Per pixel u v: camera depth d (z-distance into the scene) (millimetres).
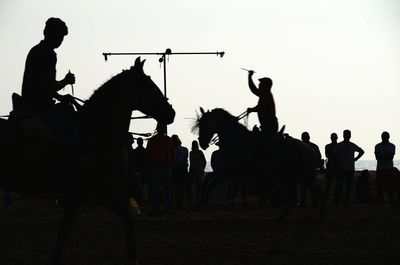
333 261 10016
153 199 18266
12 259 10391
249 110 16625
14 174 8695
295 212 19641
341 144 22094
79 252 11078
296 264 9758
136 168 22984
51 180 8914
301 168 16375
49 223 16391
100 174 9266
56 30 9344
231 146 16875
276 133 16547
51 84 9078
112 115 9516
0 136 8562
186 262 9953
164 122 9875
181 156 21906
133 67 9773
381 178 22047
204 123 16984
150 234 13531
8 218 17984
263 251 10992
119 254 10836
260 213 19297
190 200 23984
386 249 11234
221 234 13430
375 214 18609
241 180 22422
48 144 8883
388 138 22000
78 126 9219
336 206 22234
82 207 21906
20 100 9125
